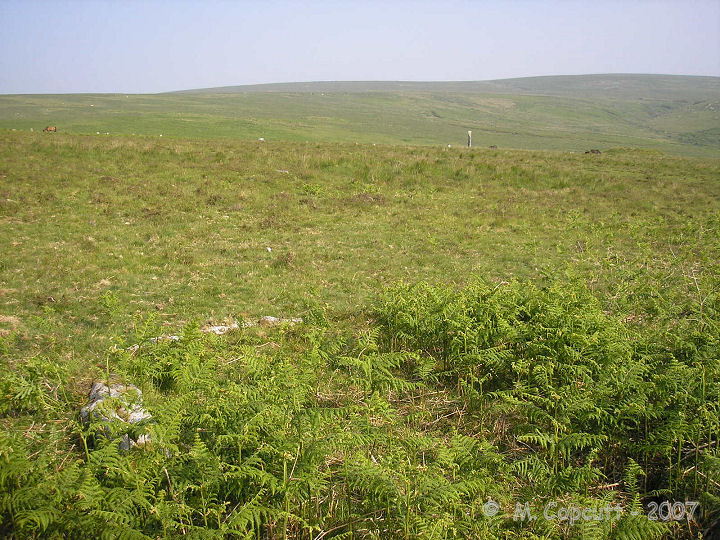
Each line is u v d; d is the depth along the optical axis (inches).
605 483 206.8
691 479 198.4
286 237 572.7
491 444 216.8
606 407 223.5
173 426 184.1
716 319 306.7
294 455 183.0
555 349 262.7
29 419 227.1
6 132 1034.1
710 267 453.4
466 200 807.1
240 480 173.6
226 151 1026.1
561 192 887.1
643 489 204.4
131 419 217.3
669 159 1385.3
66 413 233.0
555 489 191.6
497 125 7357.3
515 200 818.8
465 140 4697.3
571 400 220.5
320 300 394.9
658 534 166.9
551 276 432.8
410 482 179.6
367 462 183.9
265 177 849.5
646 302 366.0
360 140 3393.2
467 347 274.2
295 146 1213.7
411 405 256.5
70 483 162.4
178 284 412.5
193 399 224.2
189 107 6407.5
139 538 148.2
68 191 665.6
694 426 202.1
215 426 199.8
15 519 156.2
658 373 243.6
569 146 4584.2
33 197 625.6
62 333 311.0
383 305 344.2
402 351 282.5
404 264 499.8
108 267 434.3
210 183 781.3
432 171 965.2
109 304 318.7
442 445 204.5
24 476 170.9
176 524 157.1
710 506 181.8
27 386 224.5
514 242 589.6
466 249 555.8
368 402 225.8
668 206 805.9
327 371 281.4
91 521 152.0
